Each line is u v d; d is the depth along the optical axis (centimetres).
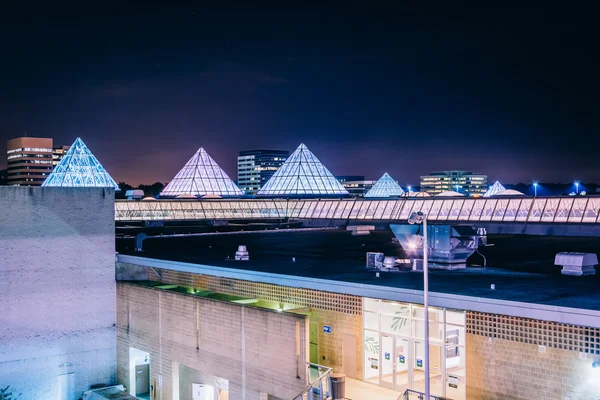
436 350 2325
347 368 2664
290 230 6919
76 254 3875
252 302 3083
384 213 8462
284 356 2659
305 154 15388
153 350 3559
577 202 6475
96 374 3906
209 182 15188
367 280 2756
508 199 7094
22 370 3691
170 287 3688
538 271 3052
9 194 3678
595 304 2066
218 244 5138
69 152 13775
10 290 3672
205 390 3241
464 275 2911
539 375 2019
